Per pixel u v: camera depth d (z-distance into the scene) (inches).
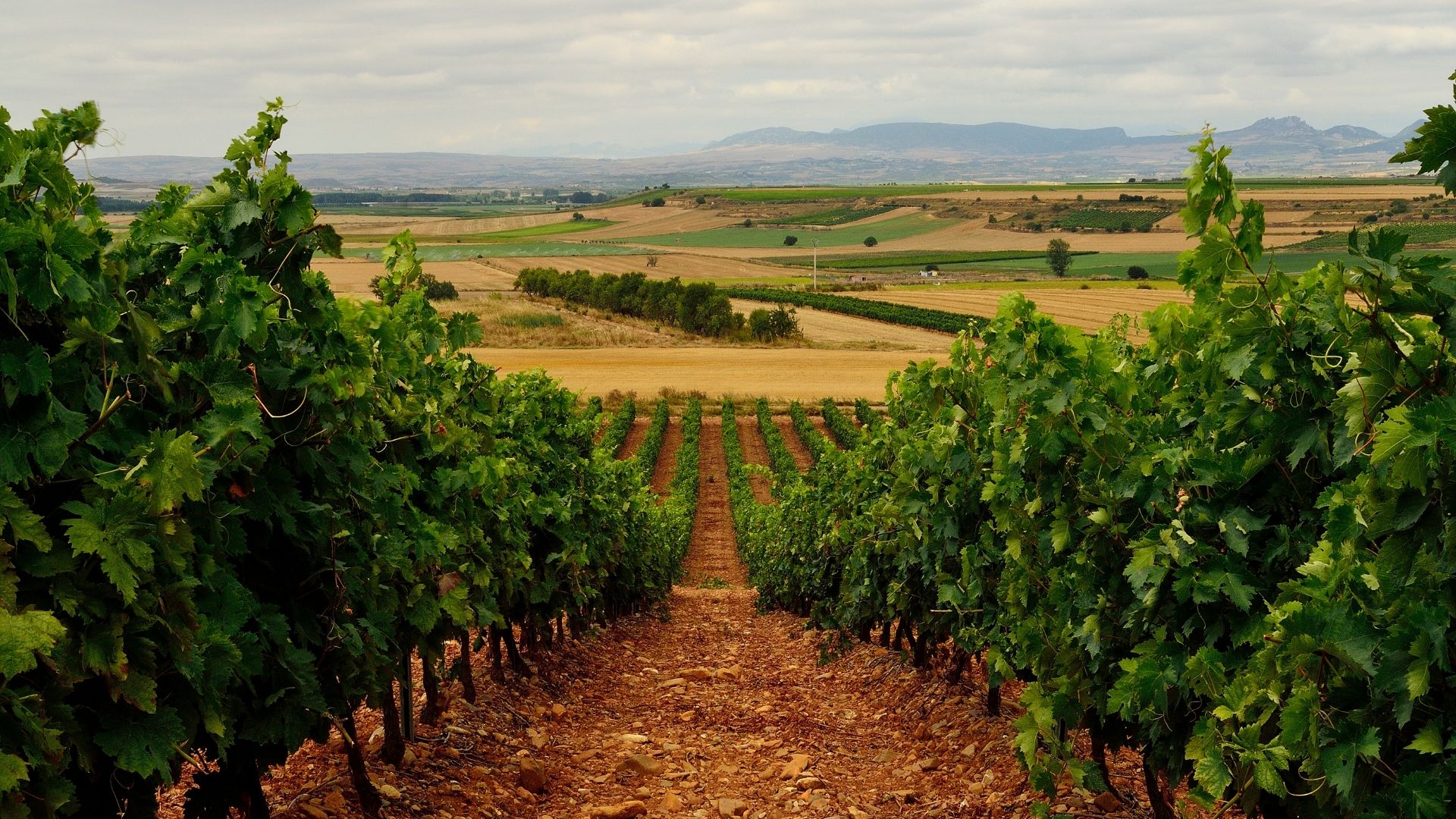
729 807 230.2
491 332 2581.2
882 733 319.9
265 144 169.5
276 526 160.2
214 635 123.4
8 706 96.3
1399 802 103.7
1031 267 4874.5
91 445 118.5
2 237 100.5
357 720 267.9
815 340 2564.0
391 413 208.8
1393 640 102.3
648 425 1710.1
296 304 173.3
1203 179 140.9
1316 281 142.1
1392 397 117.6
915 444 297.1
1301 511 152.5
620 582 565.0
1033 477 210.4
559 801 239.1
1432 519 105.1
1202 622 156.4
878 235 6752.0
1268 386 149.4
